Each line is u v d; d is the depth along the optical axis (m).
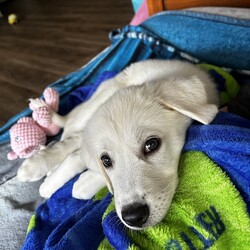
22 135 0.36
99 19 1.01
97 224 0.23
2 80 0.76
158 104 0.25
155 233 0.20
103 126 0.24
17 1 1.44
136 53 0.47
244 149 0.21
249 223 0.20
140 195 0.21
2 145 0.42
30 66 0.81
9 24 1.18
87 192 0.28
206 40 0.42
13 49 0.95
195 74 0.31
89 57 0.78
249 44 0.39
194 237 0.20
